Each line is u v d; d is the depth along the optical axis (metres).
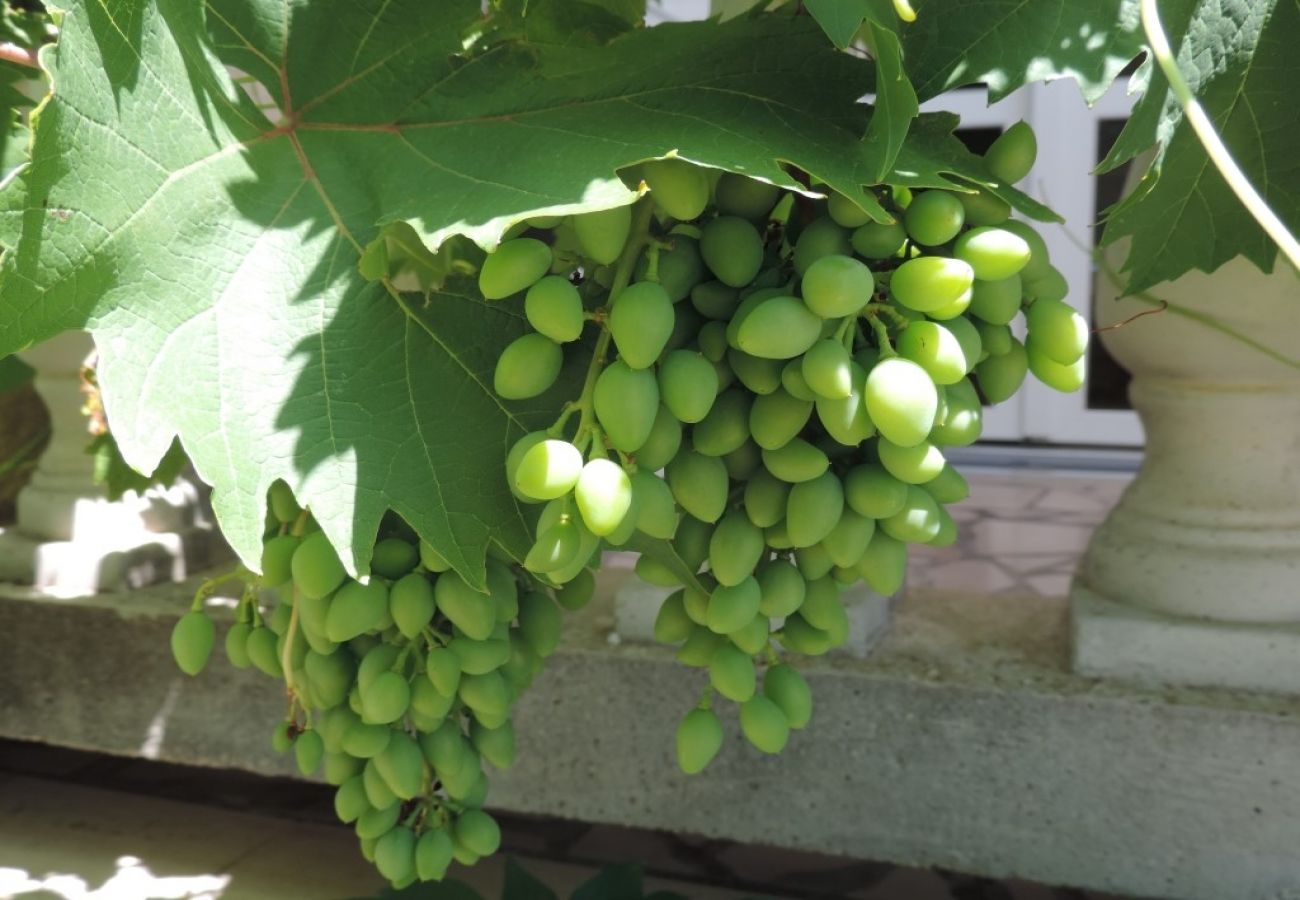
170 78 0.39
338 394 0.39
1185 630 0.66
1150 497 0.70
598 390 0.36
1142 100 0.41
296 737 0.49
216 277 0.39
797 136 0.38
